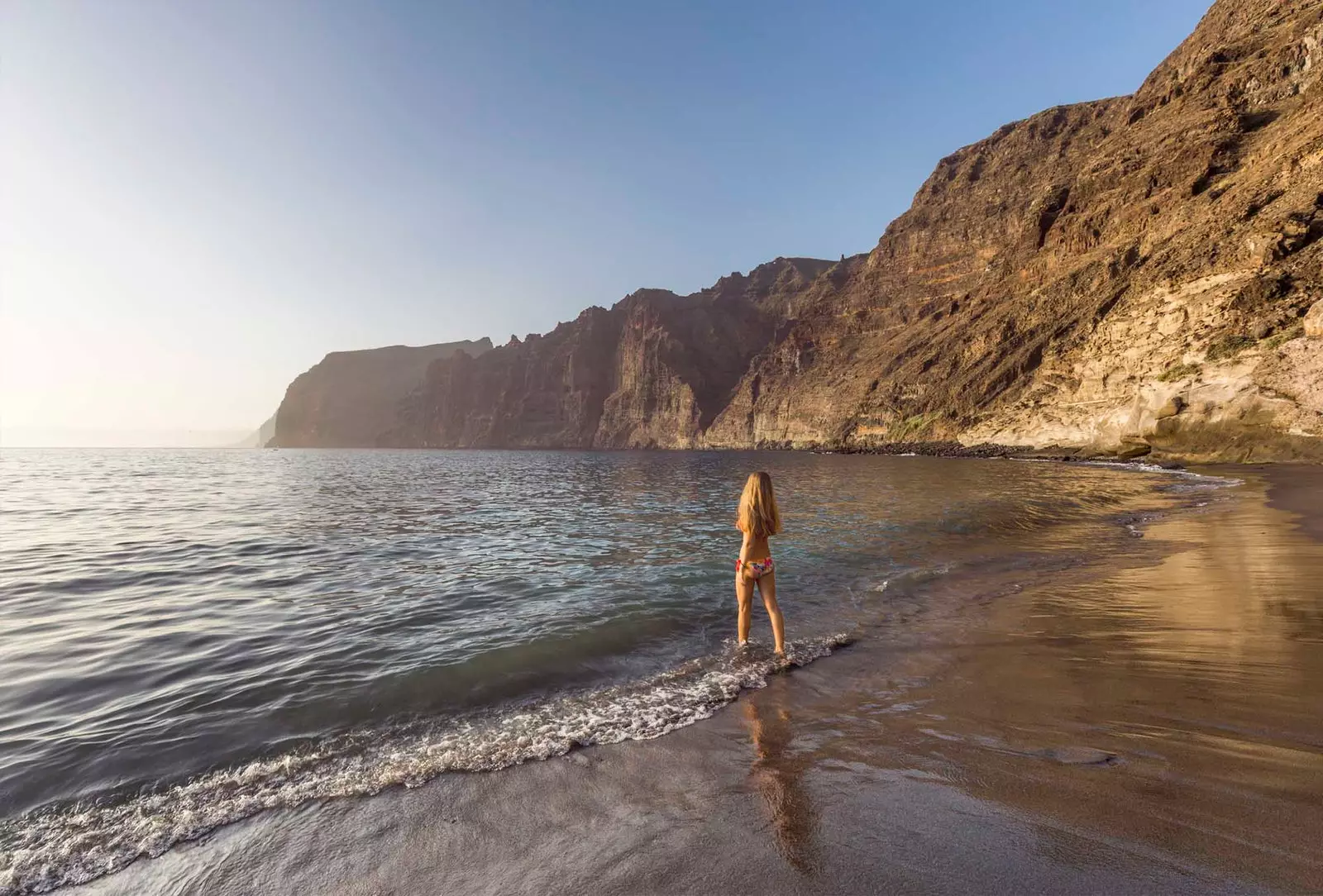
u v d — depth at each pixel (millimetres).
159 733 4320
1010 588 8383
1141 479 29812
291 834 3047
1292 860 2244
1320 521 12781
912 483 30875
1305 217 47656
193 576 10227
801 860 2549
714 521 17984
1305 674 4414
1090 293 80312
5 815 3289
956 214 142750
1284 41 75438
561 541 13984
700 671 5543
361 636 6719
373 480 41438
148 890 2654
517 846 2850
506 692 5102
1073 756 3342
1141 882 2197
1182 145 78562
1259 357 40844
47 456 95812
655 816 3053
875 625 6902
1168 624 6062
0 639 6660
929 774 3279
